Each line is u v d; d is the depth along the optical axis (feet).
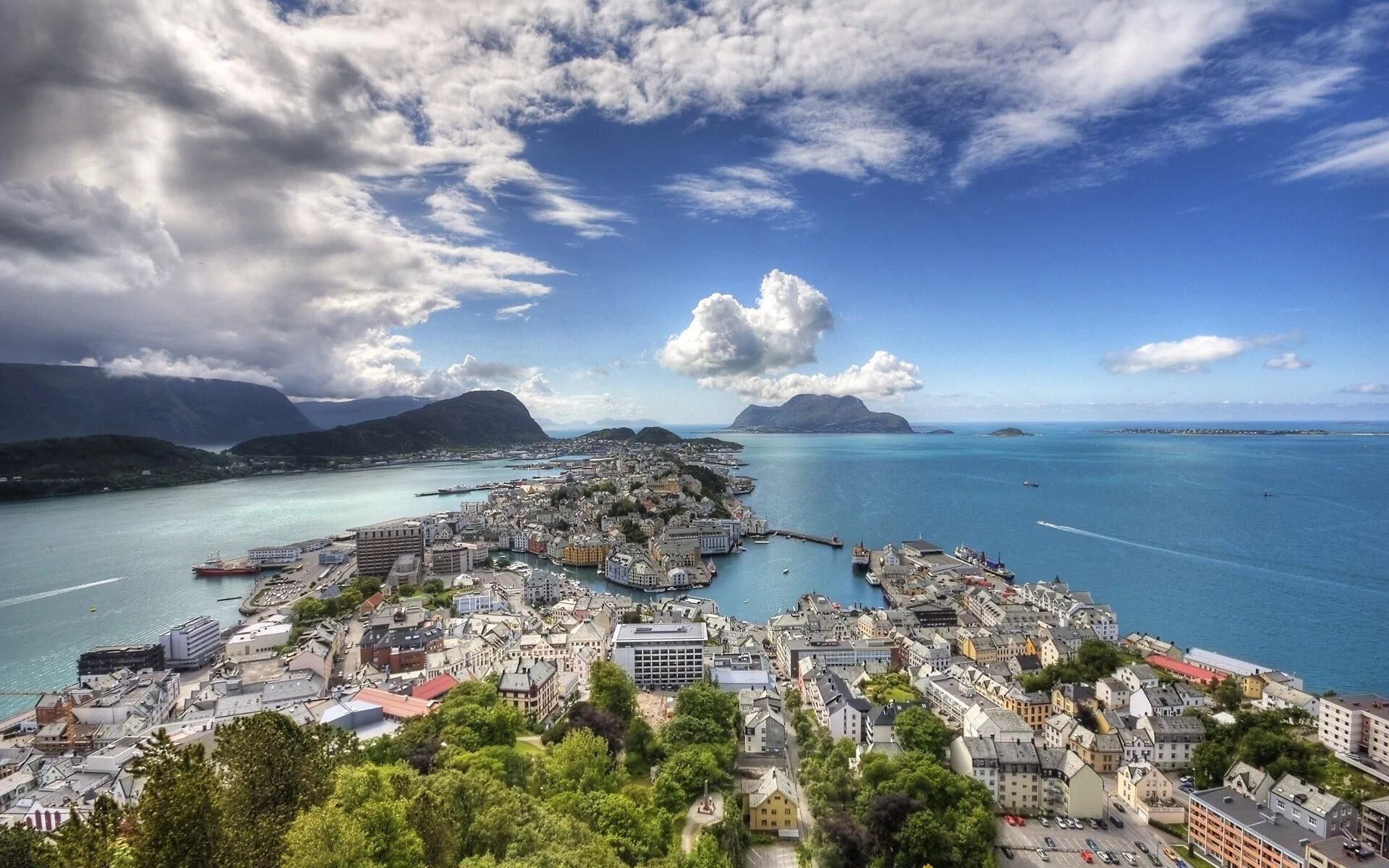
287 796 415.85
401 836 392.27
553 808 559.79
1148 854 617.21
